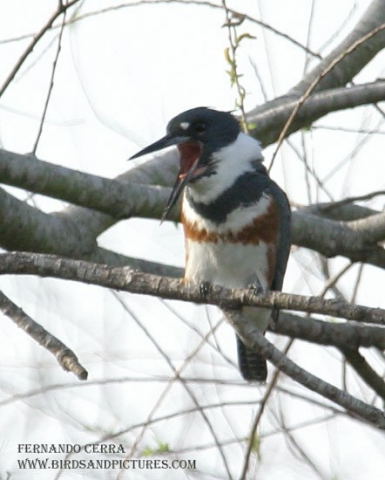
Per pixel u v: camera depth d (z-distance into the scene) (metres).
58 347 7.54
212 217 10.30
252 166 10.46
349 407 7.67
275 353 7.89
